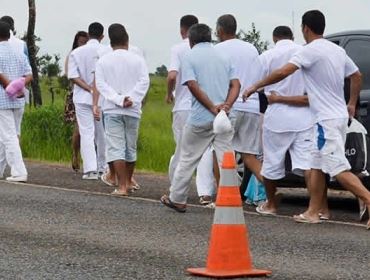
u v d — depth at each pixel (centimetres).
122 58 2467
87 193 2484
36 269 1535
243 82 2252
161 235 1856
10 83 2680
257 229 1956
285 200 2523
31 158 3675
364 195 2009
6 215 2064
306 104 2139
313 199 2073
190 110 2345
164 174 3159
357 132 2097
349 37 2327
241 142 2278
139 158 3466
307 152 2130
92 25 2900
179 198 2170
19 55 2711
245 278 1500
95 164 2869
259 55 2281
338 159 2022
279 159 2167
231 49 2255
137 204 2291
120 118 2466
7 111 2694
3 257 1625
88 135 2872
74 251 1681
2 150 2778
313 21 2045
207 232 1900
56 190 2528
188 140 2159
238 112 2252
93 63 2873
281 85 2158
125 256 1645
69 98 3102
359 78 2081
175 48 2405
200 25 2175
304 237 1866
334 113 2027
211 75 2148
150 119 4819
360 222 2100
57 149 3703
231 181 1512
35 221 1989
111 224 1973
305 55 2033
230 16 2272
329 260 1642
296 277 1509
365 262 1628
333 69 2033
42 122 3775
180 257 1644
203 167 2319
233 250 1503
